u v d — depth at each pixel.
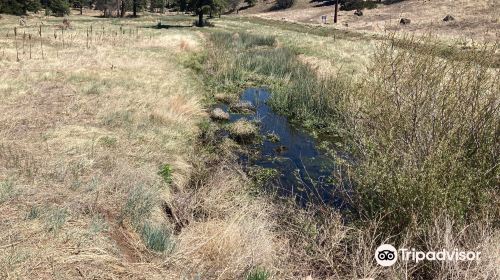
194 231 5.53
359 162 6.80
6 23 36.50
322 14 56.84
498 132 5.61
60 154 7.26
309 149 11.39
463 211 4.98
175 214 6.21
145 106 11.67
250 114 14.66
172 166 8.15
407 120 5.92
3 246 4.28
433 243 4.72
